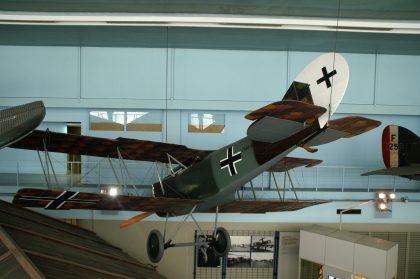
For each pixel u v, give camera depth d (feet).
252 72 29.53
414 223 28.96
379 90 30.14
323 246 27.94
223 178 17.35
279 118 12.96
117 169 29.81
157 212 20.45
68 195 14.98
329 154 31.22
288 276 31.94
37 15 20.83
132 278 22.58
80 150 20.88
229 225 31.45
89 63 29.25
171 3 21.02
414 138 28.73
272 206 20.03
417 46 27.78
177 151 21.07
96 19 21.24
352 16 21.44
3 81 29.22
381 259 25.04
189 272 31.32
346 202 28.04
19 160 30.63
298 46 28.25
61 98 29.35
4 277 13.73
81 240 26.30
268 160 15.66
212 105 29.48
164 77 29.37
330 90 14.15
